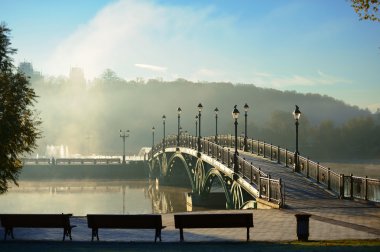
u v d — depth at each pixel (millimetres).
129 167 111125
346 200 28219
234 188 38531
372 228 19609
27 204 66000
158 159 91938
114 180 103938
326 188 31281
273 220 21875
